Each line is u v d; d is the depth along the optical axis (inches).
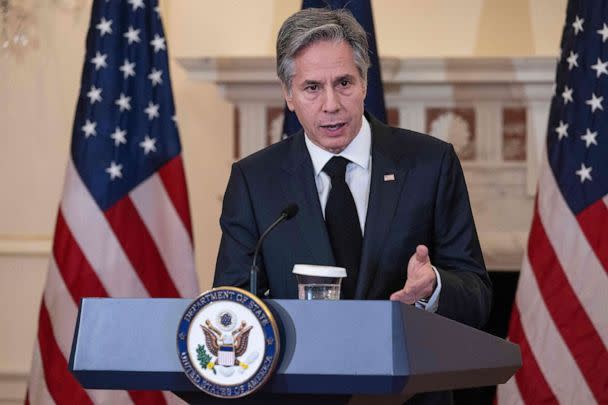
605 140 296.5
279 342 116.3
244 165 186.7
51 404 301.9
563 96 305.4
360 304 117.6
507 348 139.0
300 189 176.9
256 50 391.2
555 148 303.4
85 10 387.2
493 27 382.3
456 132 373.1
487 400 382.9
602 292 289.6
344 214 174.9
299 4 390.6
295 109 178.2
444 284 155.2
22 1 389.4
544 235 299.6
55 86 387.9
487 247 372.8
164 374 123.0
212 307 118.4
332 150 178.2
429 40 384.8
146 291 310.8
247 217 180.4
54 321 307.1
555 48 379.6
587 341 289.0
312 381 116.4
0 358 384.5
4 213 388.8
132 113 320.2
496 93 369.1
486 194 373.1
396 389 114.7
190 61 366.6
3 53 389.7
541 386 291.0
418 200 175.0
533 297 297.4
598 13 302.5
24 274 386.6
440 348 123.1
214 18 392.2
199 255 382.0
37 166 388.5
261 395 123.5
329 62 169.3
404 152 180.2
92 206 312.0
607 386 285.7
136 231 313.1
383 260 170.4
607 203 293.7
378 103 314.2
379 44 386.6
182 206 317.1
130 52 323.6
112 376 124.6
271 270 174.7
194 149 385.4
